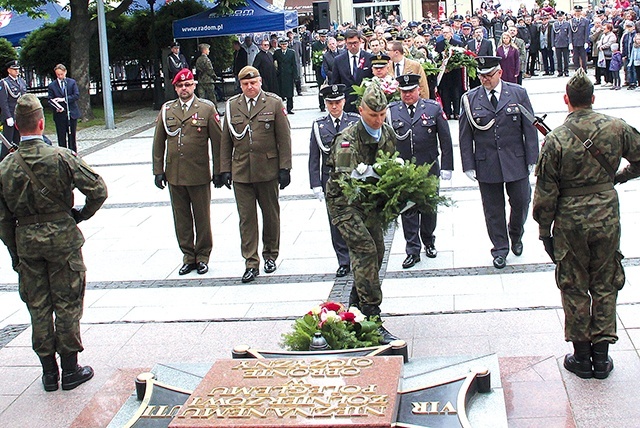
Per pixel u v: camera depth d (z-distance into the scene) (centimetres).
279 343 641
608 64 2366
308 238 1041
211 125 915
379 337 610
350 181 633
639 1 3516
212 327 763
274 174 898
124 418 543
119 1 2964
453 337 696
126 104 2908
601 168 585
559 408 554
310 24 4969
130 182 1473
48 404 630
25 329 795
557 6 4719
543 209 596
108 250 1051
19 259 641
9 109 1727
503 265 869
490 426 495
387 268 902
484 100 866
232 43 2891
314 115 2238
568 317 600
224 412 470
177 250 1034
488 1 4244
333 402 474
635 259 853
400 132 905
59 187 631
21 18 3123
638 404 557
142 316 806
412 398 512
